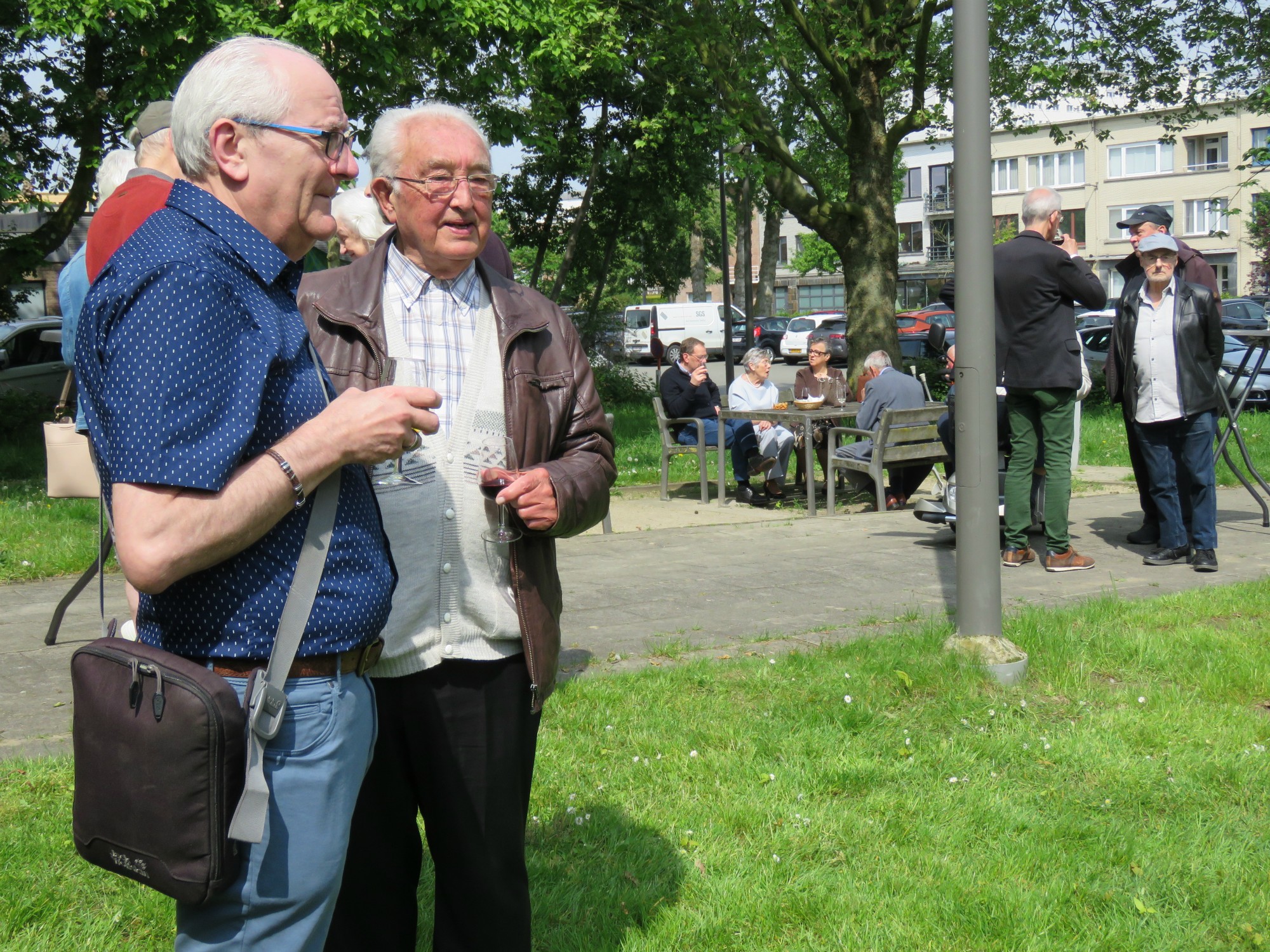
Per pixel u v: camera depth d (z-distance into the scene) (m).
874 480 10.20
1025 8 16.56
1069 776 3.98
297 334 1.87
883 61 16.17
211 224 1.80
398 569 2.40
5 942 2.88
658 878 3.28
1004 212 69.75
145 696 1.74
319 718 1.87
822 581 7.00
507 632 2.48
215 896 1.77
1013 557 7.46
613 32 15.58
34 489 11.50
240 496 1.69
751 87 16.23
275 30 12.24
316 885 1.88
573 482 2.46
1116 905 3.15
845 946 2.96
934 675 4.79
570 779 3.89
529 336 2.60
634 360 41.44
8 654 5.44
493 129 15.05
